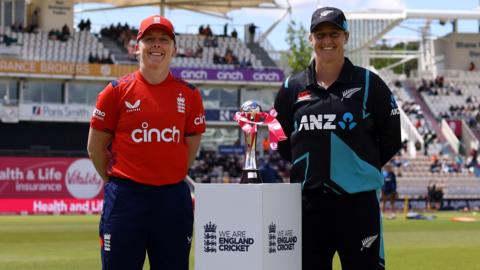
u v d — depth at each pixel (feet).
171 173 22.98
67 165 120.78
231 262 20.97
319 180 23.44
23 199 118.32
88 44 169.07
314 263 23.89
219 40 179.93
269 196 21.09
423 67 203.82
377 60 267.59
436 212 132.77
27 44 164.35
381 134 24.22
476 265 45.83
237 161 154.51
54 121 150.41
